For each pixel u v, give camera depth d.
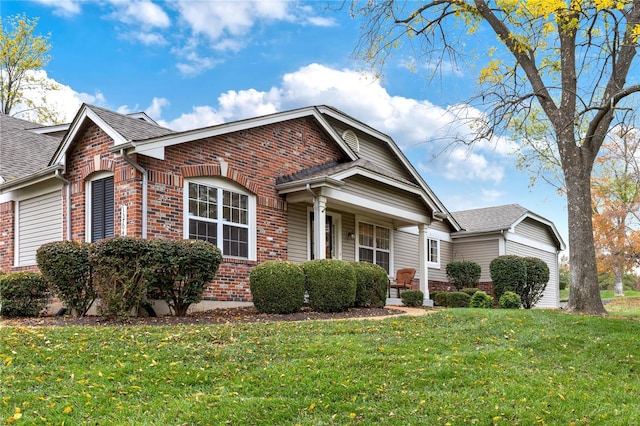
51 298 12.35
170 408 5.52
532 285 19.53
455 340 8.66
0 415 5.18
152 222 11.60
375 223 19.58
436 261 24.11
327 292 12.33
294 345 7.93
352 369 6.87
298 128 15.77
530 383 6.63
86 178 12.85
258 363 7.08
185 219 12.28
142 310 10.88
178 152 12.30
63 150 13.04
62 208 13.45
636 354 8.27
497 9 12.48
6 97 35.53
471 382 6.62
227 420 5.27
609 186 29.08
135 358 7.04
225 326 9.18
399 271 18.86
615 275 34.91
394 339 8.55
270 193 14.49
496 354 7.86
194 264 10.63
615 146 24.62
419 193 17.77
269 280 11.65
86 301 10.94
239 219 13.67
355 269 13.63
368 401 5.91
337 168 15.12
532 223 27.30
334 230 17.56
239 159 13.72
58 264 10.58
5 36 34.75
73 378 6.27
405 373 6.85
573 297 12.15
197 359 7.12
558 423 5.43
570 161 12.37
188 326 9.27
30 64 35.66
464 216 27.45
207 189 12.98
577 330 9.64
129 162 11.31
